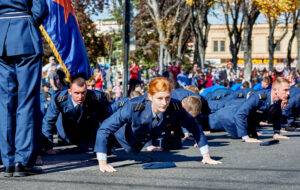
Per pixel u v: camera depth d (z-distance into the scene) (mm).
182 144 8508
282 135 9414
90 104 6457
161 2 28906
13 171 5023
